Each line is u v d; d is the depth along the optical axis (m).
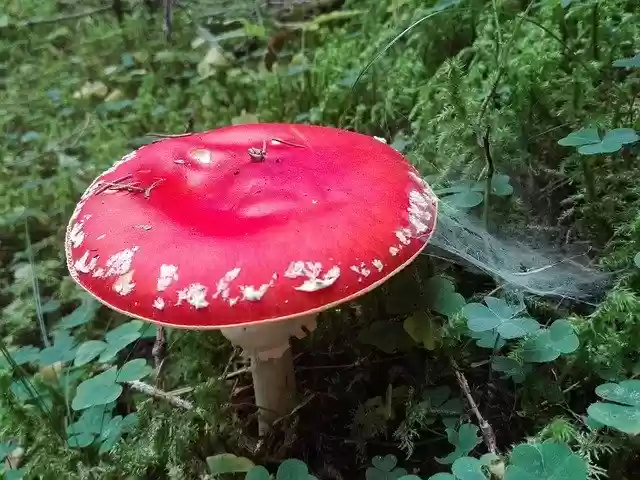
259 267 0.14
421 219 0.17
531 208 0.25
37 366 0.25
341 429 0.21
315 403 0.22
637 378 0.18
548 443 0.15
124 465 0.20
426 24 0.30
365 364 0.22
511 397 0.20
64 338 0.24
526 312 0.20
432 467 0.20
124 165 0.19
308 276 0.14
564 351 0.18
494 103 0.25
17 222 0.31
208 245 0.15
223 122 0.34
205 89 0.37
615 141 0.20
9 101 0.40
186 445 0.20
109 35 0.44
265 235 0.15
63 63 0.43
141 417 0.21
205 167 0.18
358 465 0.20
